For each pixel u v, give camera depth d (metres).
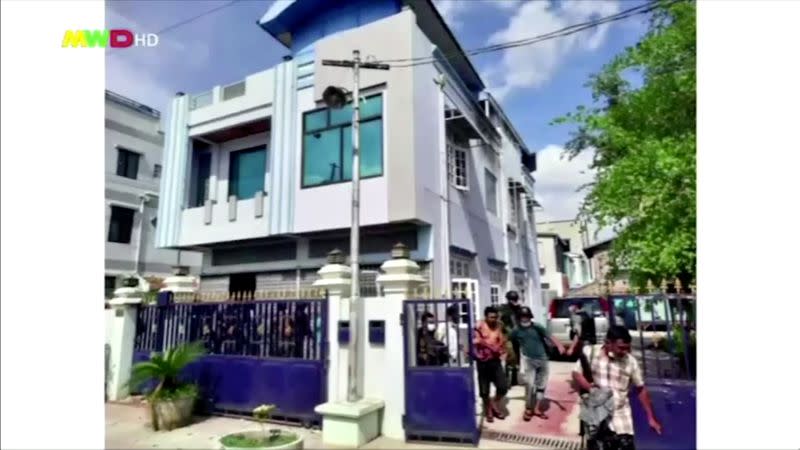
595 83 6.22
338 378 5.61
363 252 9.41
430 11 10.58
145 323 7.90
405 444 5.12
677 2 5.68
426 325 5.49
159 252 16.70
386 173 8.73
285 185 9.94
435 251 8.94
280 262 10.64
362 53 9.30
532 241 18.38
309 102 9.98
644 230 5.55
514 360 6.88
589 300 10.71
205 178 12.21
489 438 5.20
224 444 4.79
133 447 5.41
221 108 11.27
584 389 4.33
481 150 12.88
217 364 6.63
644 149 5.47
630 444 3.97
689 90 5.32
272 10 11.73
